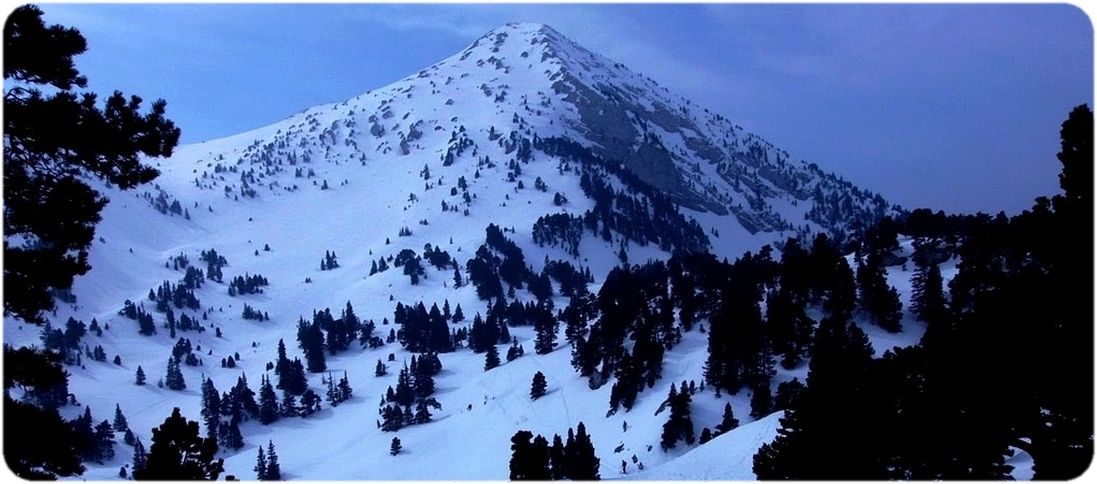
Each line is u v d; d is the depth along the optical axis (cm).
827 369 2820
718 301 11925
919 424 2330
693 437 8188
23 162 1633
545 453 5050
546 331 15462
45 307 1688
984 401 2050
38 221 1586
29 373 1681
